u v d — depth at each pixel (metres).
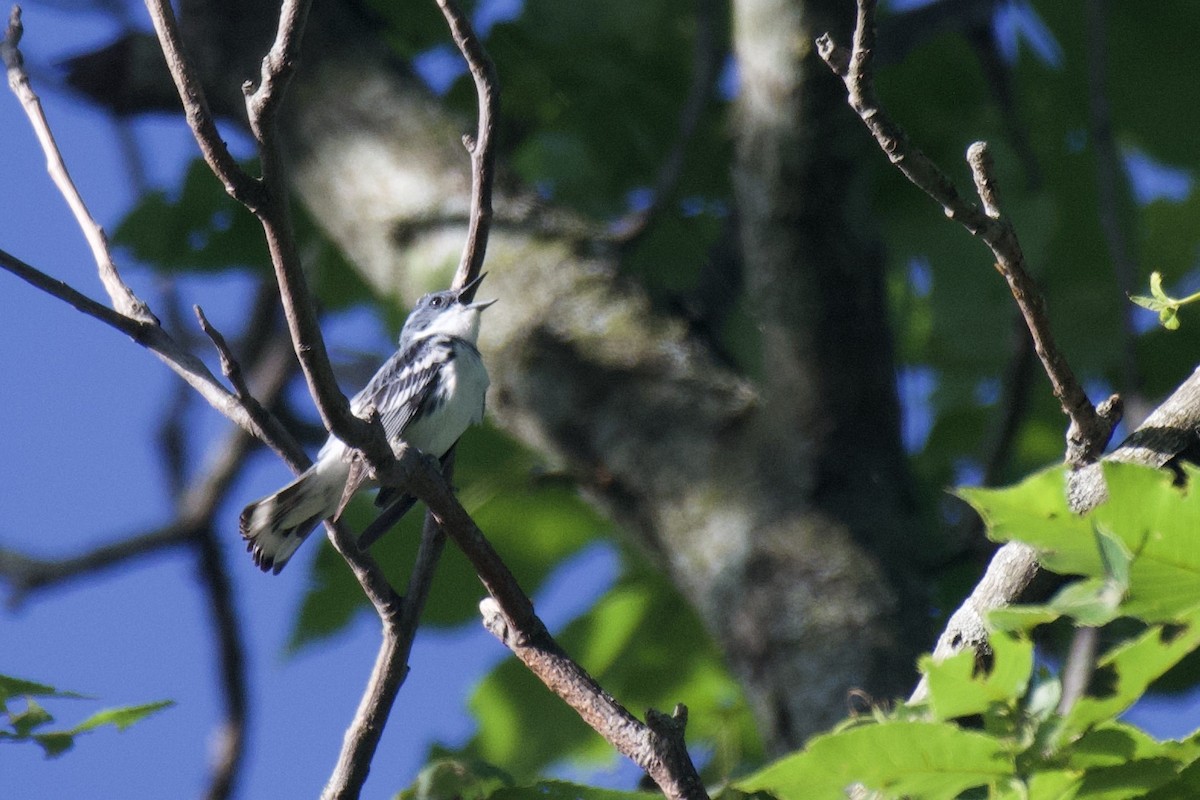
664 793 5.24
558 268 9.39
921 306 11.68
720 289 10.19
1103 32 9.26
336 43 10.59
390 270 10.05
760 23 8.03
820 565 8.04
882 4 11.52
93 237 6.41
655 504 8.60
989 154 4.87
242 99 10.84
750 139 8.16
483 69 6.07
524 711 10.30
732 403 8.68
